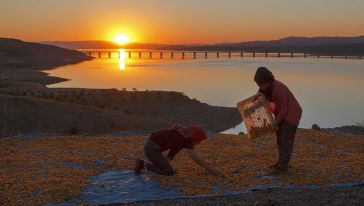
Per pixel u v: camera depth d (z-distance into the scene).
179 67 187.50
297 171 8.37
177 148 8.08
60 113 34.06
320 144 10.82
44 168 8.87
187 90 86.94
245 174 8.23
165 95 58.41
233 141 11.34
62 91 62.59
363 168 8.52
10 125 30.41
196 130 7.98
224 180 7.88
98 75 130.75
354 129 18.83
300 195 7.10
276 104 7.98
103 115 36.69
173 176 8.10
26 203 6.95
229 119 48.66
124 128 35.62
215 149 10.38
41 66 186.38
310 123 46.12
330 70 165.62
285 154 8.12
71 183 7.81
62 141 11.29
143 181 7.91
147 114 50.06
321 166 8.70
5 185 7.79
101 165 9.06
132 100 55.38
